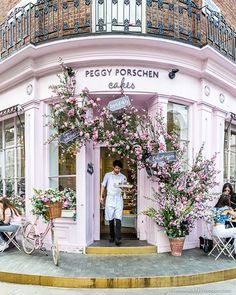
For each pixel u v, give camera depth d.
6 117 10.28
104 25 8.20
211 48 8.37
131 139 7.97
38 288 6.14
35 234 8.20
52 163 8.79
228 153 10.68
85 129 7.95
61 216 8.01
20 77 9.06
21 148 9.80
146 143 7.94
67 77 8.12
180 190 7.88
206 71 8.74
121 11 8.47
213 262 7.29
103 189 8.50
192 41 8.72
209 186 8.22
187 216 7.80
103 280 6.16
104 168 9.55
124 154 8.11
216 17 10.08
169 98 8.45
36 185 8.66
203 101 8.85
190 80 8.77
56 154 8.74
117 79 8.05
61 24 8.65
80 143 7.96
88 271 6.58
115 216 8.31
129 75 8.08
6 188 10.66
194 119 8.91
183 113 8.97
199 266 6.97
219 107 9.55
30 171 8.73
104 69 8.08
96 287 6.15
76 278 6.18
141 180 8.76
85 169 8.09
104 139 8.00
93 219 8.68
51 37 8.73
